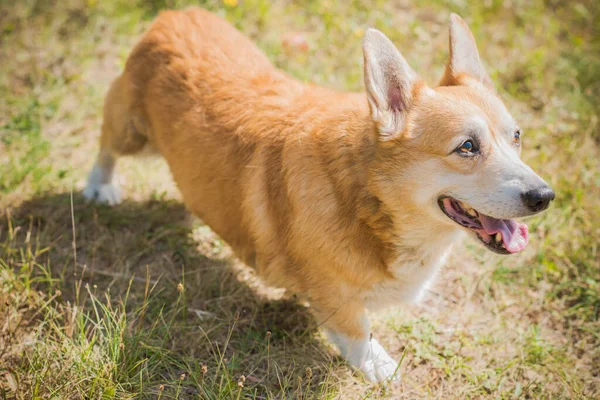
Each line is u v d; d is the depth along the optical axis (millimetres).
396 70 943
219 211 1098
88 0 1701
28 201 1280
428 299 1196
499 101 973
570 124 1498
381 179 942
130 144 1228
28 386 990
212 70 1106
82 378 989
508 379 1084
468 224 950
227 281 1183
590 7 1854
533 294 1211
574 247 1271
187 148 1098
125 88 1183
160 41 1156
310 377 1047
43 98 1473
